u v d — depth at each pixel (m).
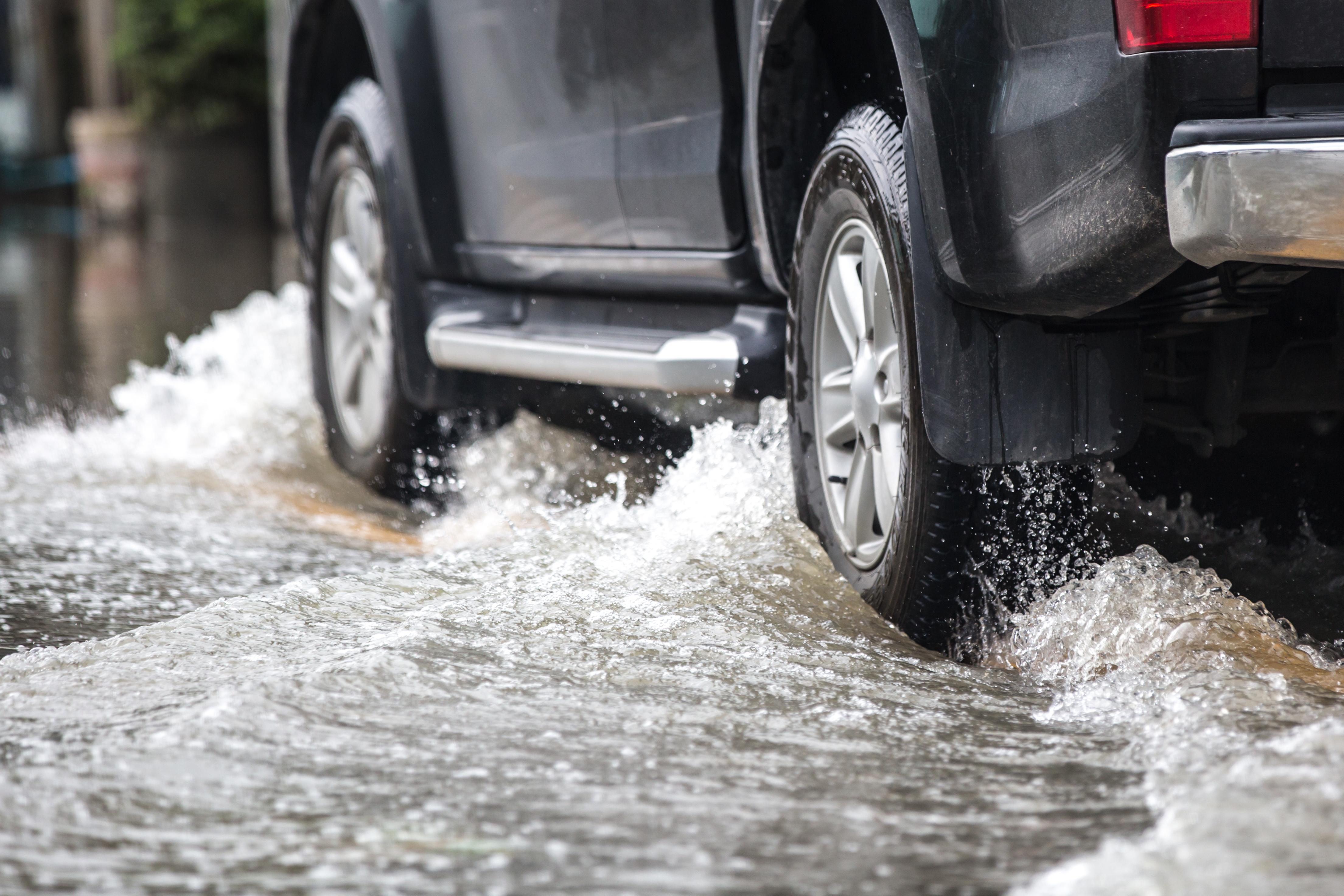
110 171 68.62
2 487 15.14
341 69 17.45
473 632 9.47
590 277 13.87
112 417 19.61
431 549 13.31
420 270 15.26
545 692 8.39
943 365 9.34
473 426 15.73
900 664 9.22
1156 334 9.91
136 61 68.19
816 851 6.23
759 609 10.14
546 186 14.00
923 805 6.77
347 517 14.93
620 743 7.60
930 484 9.49
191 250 54.19
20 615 10.62
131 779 7.06
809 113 11.43
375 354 15.81
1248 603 9.64
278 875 6.03
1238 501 11.29
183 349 20.47
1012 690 8.73
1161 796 6.73
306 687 8.31
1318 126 7.74
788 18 10.85
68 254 51.78
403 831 6.45
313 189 17.02
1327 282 9.81
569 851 6.23
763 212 11.53
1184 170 7.86
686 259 12.55
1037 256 8.79
